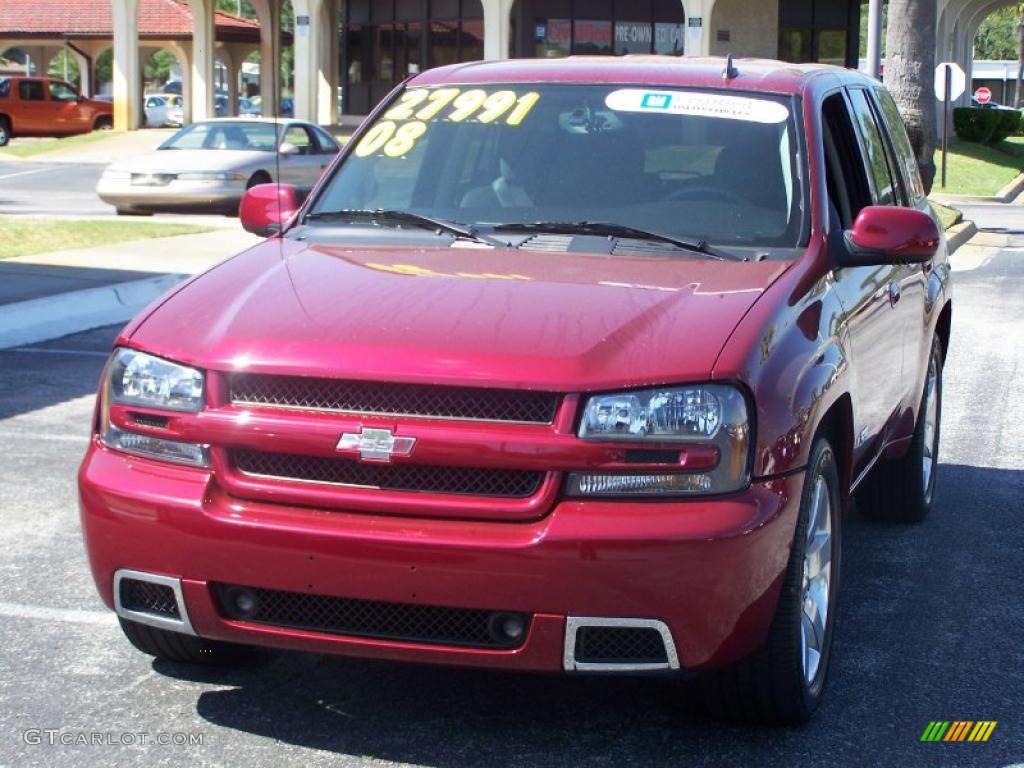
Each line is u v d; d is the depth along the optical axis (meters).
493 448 3.73
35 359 10.39
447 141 5.46
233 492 3.91
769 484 3.86
